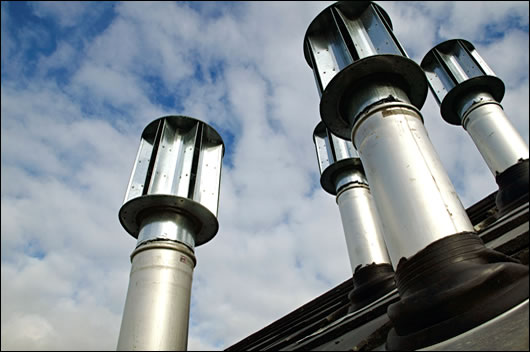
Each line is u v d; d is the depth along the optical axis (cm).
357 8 668
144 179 535
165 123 588
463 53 963
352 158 916
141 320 376
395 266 377
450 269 325
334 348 438
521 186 626
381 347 376
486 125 771
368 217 834
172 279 415
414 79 514
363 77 515
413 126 441
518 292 286
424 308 313
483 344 238
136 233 506
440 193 379
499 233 498
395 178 401
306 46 706
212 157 592
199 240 518
